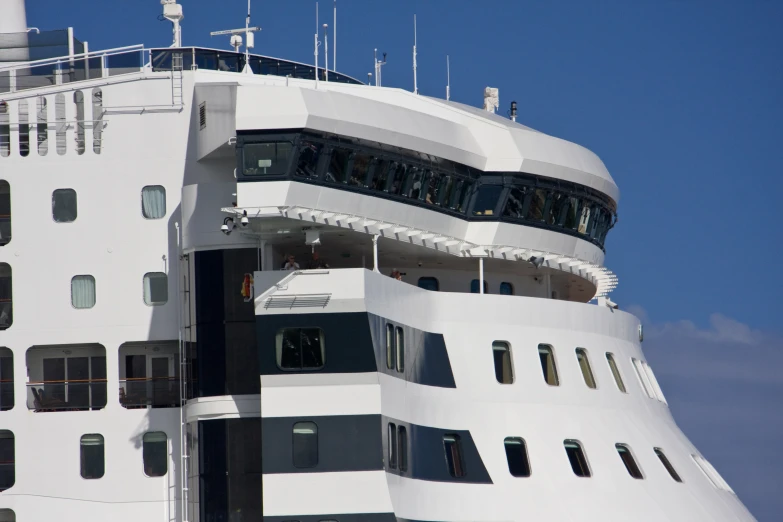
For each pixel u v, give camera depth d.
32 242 189.75
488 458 184.38
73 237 189.38
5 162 190.75
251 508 177.12
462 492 180.62
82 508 184.50
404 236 185.25
